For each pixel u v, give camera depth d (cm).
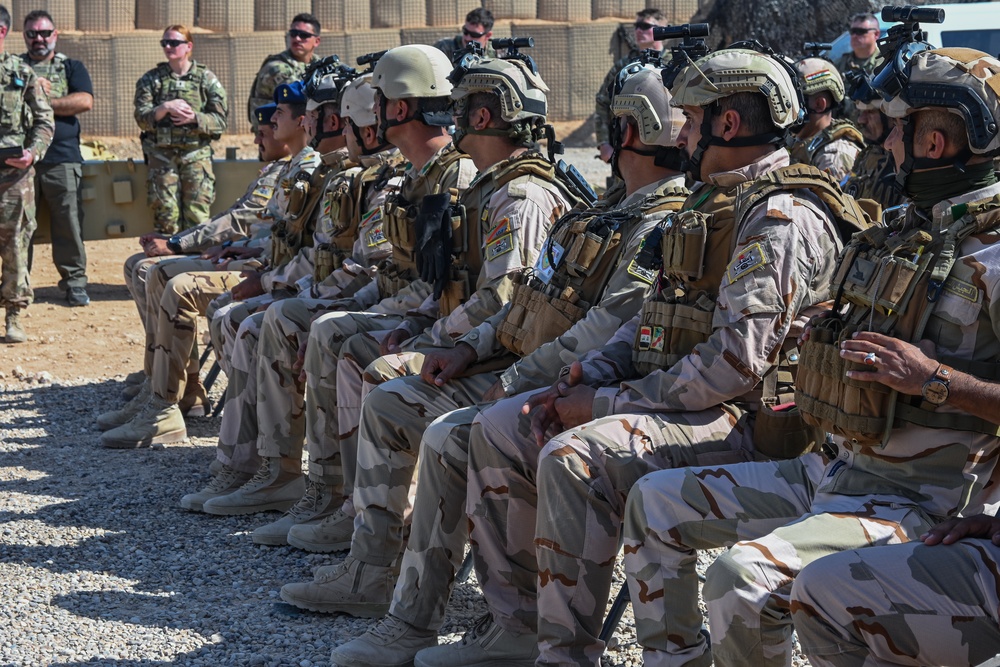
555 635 284
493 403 316
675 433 286
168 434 568
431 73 411
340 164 497
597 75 1861
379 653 319
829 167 553
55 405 653
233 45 1762
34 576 395
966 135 242
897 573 223
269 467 465
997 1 1031
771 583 237
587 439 282
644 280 318
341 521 414
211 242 632
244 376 472
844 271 256
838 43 1052
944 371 232
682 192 330
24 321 877
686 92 297
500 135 376
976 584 221
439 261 385
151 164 951
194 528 447
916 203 252
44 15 887
